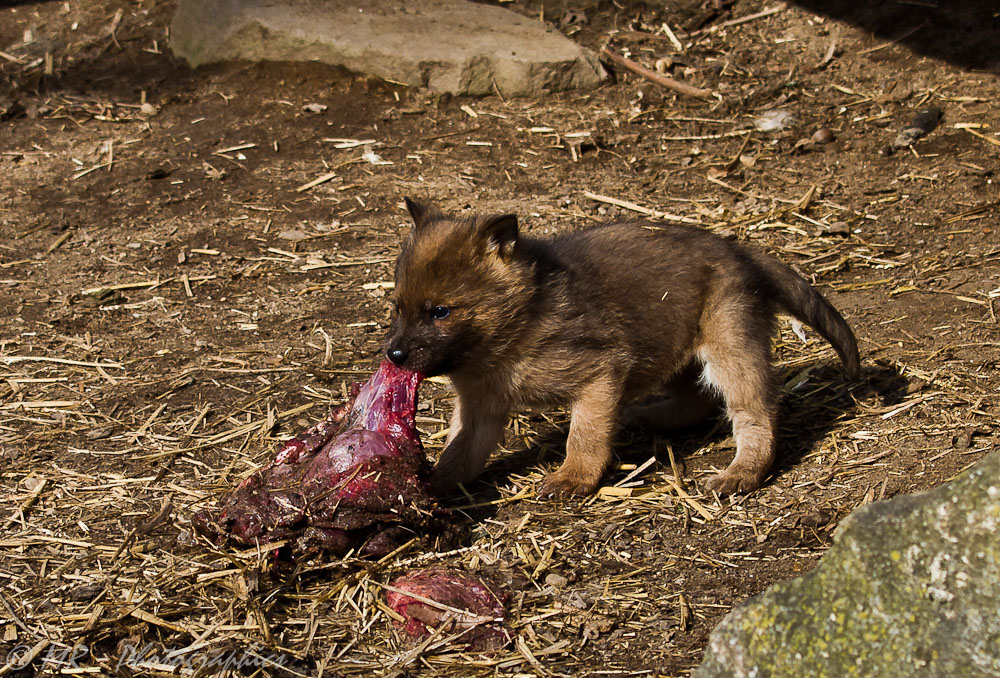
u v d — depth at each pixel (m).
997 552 3.87
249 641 5.38
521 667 5.22
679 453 7.38
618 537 6.26
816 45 13.80
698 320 7.28
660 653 5.28
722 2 14.82
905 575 4.03
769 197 11.16
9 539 6.32
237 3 14.02
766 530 6.27
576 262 7.09
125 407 7.94
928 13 13.68
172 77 14.19
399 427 6.27
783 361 8.43
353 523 5.93
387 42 13.43
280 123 13.00
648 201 11.20
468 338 6.59
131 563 6.05
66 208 11.44
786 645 4.18
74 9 15.85
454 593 5.57
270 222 11.12
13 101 13.68
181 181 11.93
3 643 5.44
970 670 3.85
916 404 7.42
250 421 7.71
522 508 6.64
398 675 5.17
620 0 15.12
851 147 11.91
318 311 9.48
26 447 7.39
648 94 13.26
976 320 8.54
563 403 6.99
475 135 12.61
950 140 11.80
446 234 6.60
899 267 9.78
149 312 9.51
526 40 13.64
